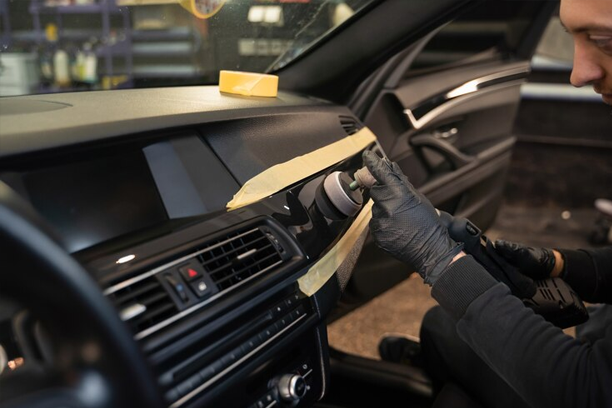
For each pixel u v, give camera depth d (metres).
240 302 0.68
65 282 0.43
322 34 1.41
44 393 0.46
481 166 1.89
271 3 1.43
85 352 0.47
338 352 1.30
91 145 0.71
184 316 0.63
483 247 0.89
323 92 1.40
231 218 0.77
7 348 0.59
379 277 1.70
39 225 0.43
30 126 0.70
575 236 2.70
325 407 1.29
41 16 2.35
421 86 1.63
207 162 0.84
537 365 0.70
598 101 2.79
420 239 0.78
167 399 0.60
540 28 1.97
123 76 2.35
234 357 0.67
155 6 2.13
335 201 0.87
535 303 0.90
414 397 1.22
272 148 0.93
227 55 1.53
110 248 0.68
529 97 2.86
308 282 0.79
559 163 2.93
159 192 0.79
